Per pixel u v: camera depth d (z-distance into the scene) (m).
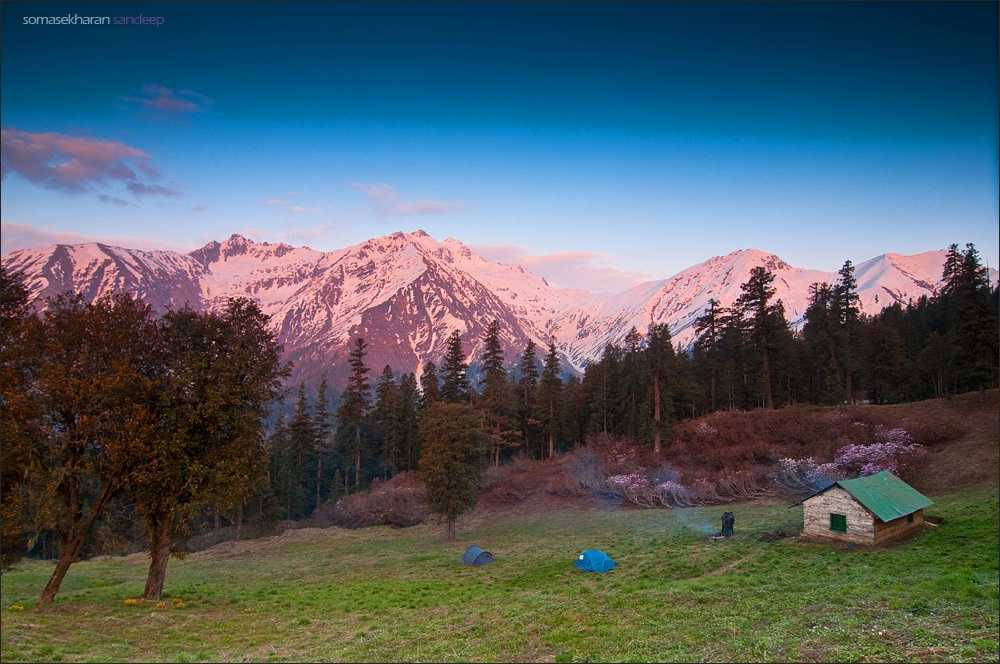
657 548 41.19
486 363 89.75
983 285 65.25
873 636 17.52
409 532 65.94
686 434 75.94
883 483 38.31
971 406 64.44
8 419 23.97
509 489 75.94
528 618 23.17
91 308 26.95
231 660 18.47
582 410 99.44
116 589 36.31
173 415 27.23
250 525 77.62
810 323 87.00
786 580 27.66
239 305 30.28
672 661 16.48
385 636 21.59
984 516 37.72
